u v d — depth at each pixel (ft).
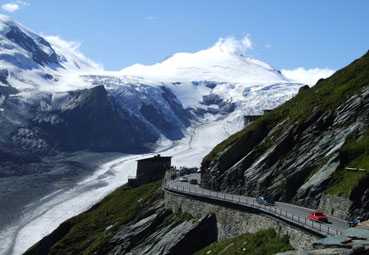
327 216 161.58
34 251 296.71
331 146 193.98
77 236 282.77
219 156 246.06
